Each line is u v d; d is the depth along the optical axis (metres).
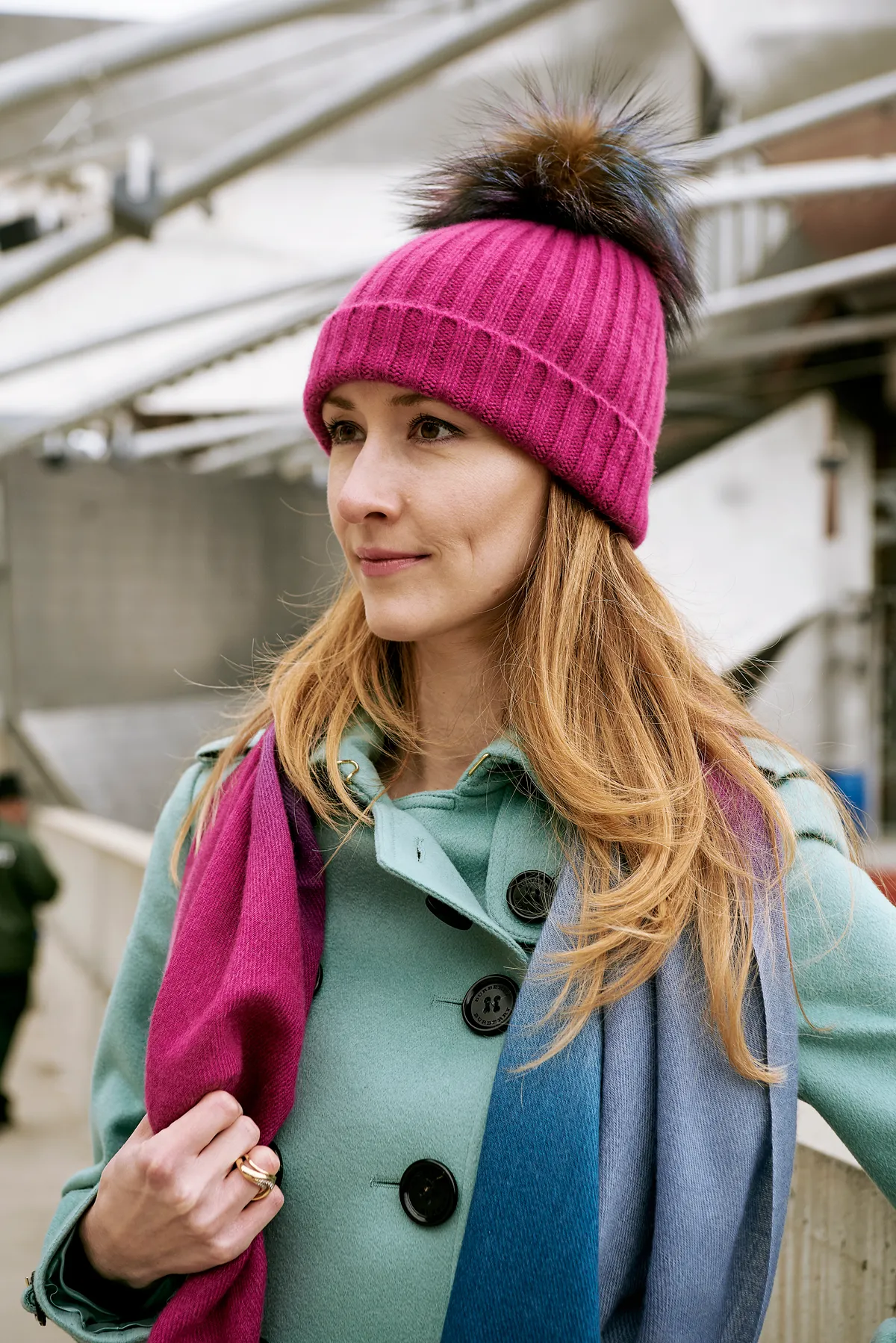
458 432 0.97
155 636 16.41
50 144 9.02
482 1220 0.85
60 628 15.72
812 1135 1.45
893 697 10.87
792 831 0.96
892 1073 0.92
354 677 1.09
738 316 8.46
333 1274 0.92
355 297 1.00
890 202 7.70
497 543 0.98
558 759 0.96
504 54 8.00
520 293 0.97
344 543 1.02
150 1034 0.93
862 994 0.94
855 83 6.39
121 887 5.30
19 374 7.11
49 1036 6.88
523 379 0.96
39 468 15.55
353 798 1.04
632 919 0.90
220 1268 0.90
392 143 10.27
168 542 16.45
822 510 10.29
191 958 0.95
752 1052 0.92
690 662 1.07
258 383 10.61
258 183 10.24
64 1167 4.56
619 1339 0.91
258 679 1.36
